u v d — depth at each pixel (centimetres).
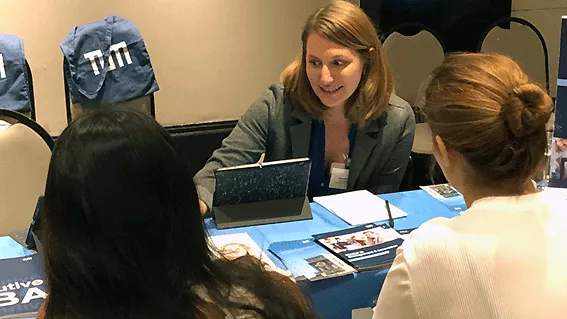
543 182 205
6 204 218
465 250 102
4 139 219
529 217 104
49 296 78
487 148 105
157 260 76
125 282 75
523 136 103
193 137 375
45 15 333
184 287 79
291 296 90
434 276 102
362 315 157
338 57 210
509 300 98
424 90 117
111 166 74
